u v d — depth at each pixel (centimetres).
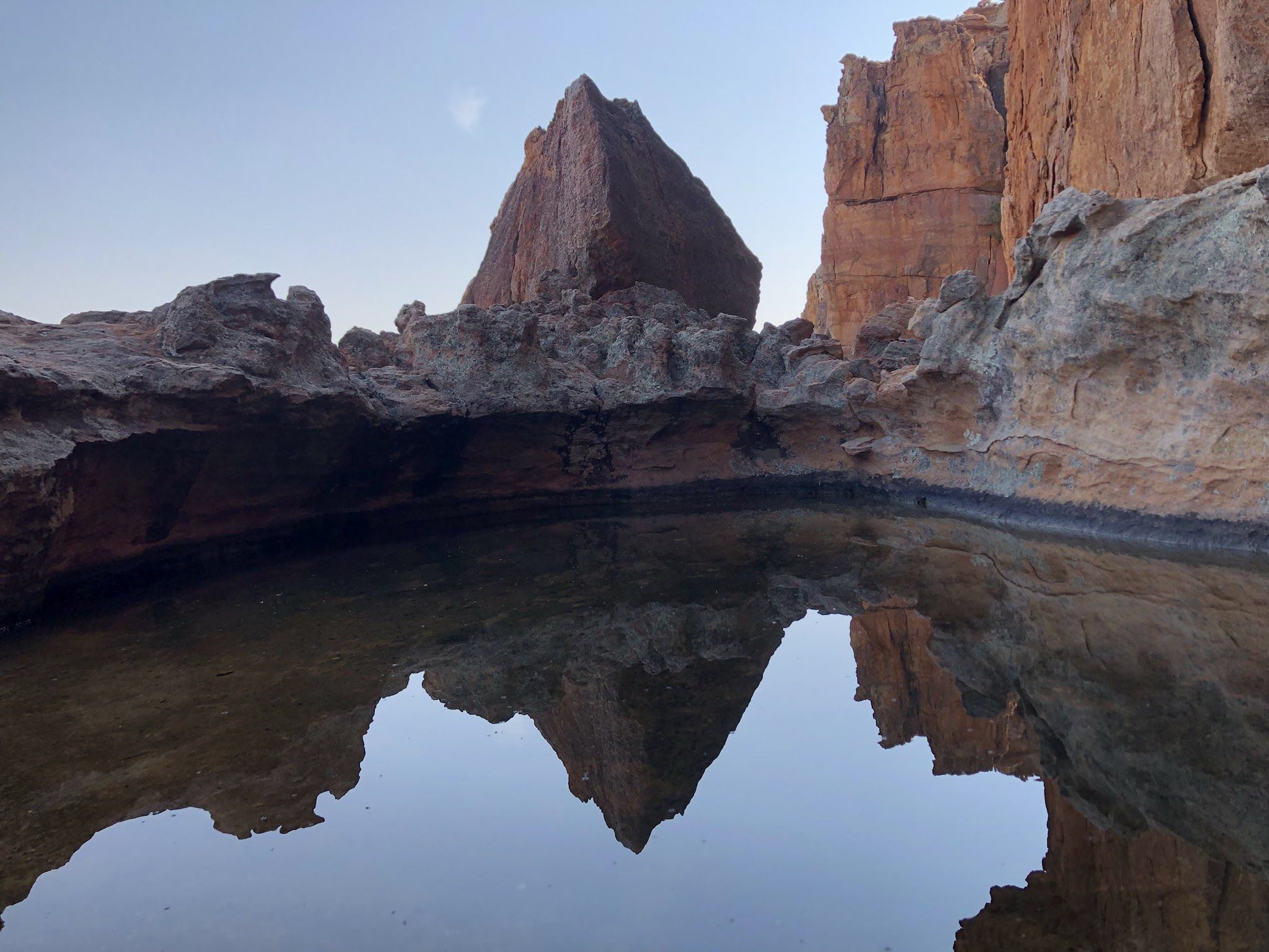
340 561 1337
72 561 1091
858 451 1952
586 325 2273
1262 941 402
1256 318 1050
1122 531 1270
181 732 676
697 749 665
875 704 747
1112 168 1585
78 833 528
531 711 741
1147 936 412
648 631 965
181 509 1275
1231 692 686
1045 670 779
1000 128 3688
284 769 618
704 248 2991
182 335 1220
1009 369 1544
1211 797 540
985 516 1577
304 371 1375
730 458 2111
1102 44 1633
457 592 1122
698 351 2005
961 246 3734
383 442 1631
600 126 2639
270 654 868
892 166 3859
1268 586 953
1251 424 1107
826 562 1269
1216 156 1245
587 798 586
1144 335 1217
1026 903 450
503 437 1892
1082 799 556
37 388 958
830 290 4003
